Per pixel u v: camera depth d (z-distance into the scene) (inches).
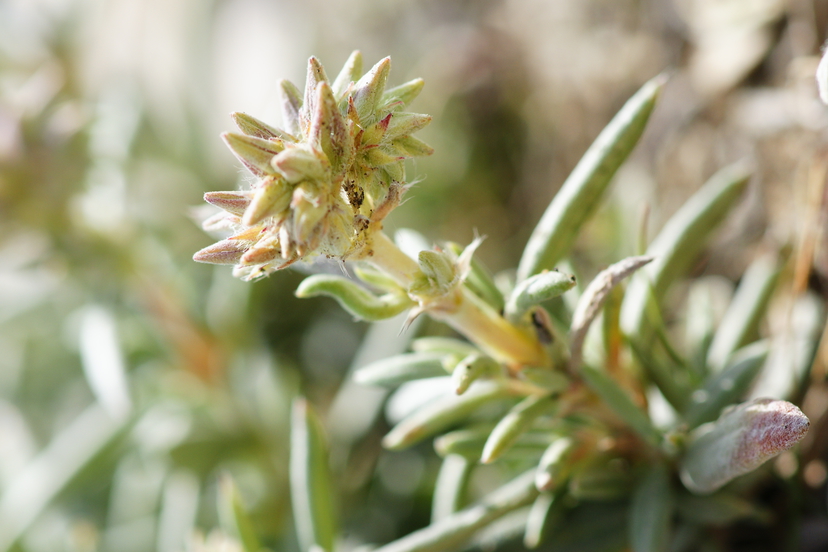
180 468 7.6
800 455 6.0
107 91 9.2
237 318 8.0
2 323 8.2
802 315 6.4
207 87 10.4
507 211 9.6
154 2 11.7
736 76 7.0
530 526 5.9
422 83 5.2
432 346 5.9
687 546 5.9
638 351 5.9
